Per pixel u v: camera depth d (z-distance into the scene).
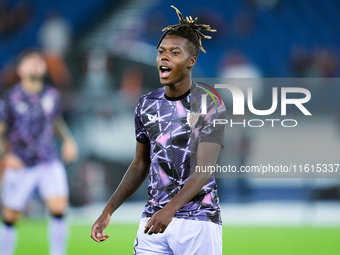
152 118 9.03
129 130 34.88
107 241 23.31
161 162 8.88
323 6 44.41
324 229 27.84
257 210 33.66
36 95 20.78
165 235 8.80
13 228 19.81
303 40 43.44
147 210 9.02
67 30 42.16
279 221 31.06
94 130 34.50
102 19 43.34
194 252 8.71
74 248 21.58
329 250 21.50
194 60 8.95
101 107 35.22
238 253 20.67
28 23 42.94
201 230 8.69
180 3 44.41
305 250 21.44
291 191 33.59
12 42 42.38
